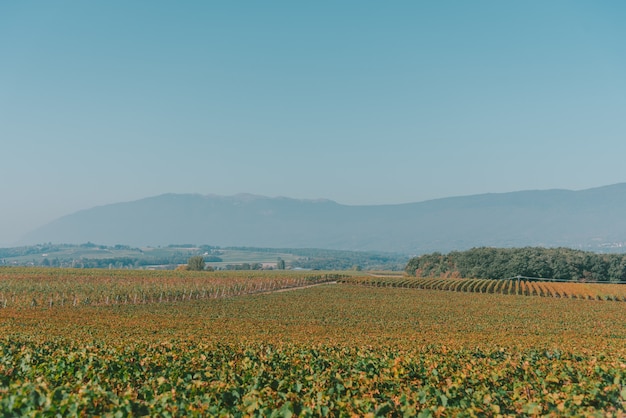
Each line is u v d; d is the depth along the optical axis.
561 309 72.94
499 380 18.53
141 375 18.97
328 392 15.45
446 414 13.31
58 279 97.56
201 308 67.44
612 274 123.12
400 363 21.11
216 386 15.88
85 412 12.48
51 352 24.84
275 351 25.22
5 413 11.75
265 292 95.00
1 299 70.06
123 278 102.94
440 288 102.44
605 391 15.91
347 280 115.56
